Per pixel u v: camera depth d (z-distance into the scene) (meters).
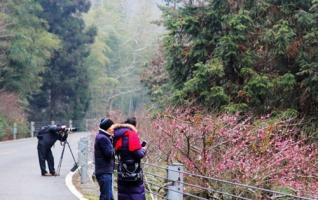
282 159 11.37
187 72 17.83
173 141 12.36
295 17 15.86
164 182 12.16
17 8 39.72
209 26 17.19
